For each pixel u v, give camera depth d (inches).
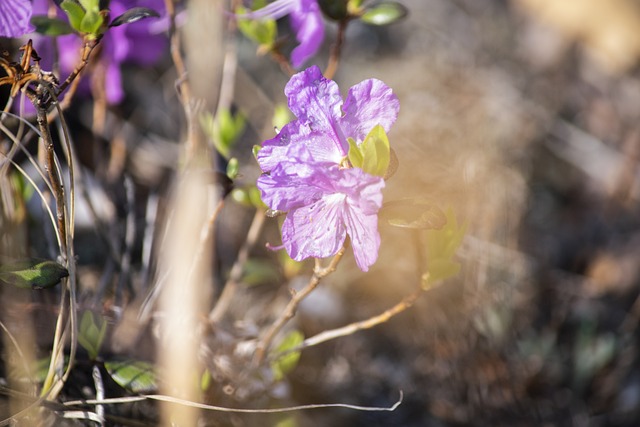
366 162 18.7
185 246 21.7
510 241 27.4
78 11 19.9
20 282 19.8
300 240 19.2
